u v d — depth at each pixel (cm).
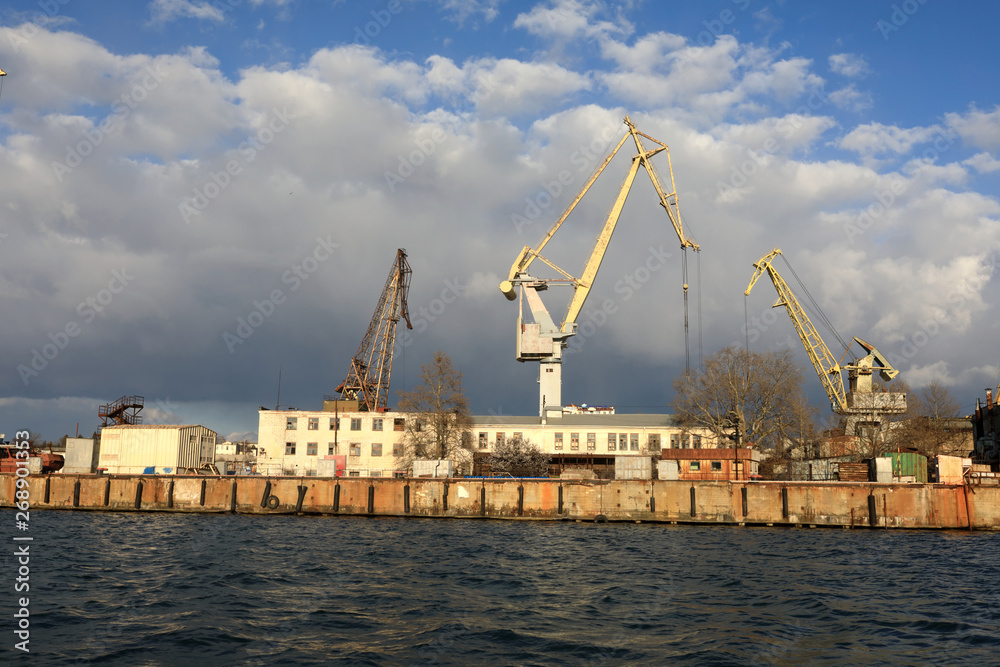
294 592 3694
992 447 11331
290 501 8206
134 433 9931
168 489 8375
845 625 3078
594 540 6066
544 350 12219
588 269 12156
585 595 3694
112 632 2856
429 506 7988
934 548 5672
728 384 10725
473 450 11781
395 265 13312
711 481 7625
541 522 7706
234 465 12094
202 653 2595
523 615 3231
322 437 11631
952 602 3556
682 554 5219
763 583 4044
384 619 3128
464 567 4525
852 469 8181
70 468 10569
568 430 11838
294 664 2483
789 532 6912
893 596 3700
